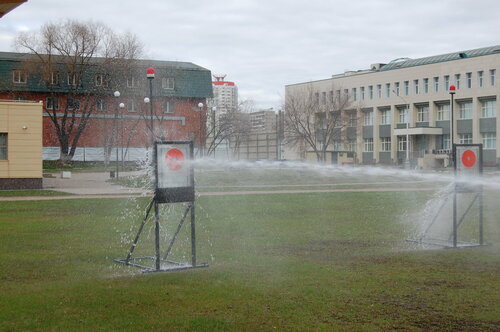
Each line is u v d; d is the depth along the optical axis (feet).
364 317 23.38
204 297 26.35
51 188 114.11
